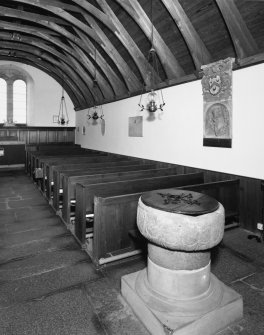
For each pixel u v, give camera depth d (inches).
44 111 566.3
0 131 529.3
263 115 192.4
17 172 494.0
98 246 154.2
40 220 237.3
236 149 214.2
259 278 142.9
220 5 186.1
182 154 273.0
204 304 103.2
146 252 170.1
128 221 166.2
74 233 203.9
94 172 267.4
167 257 103.3
